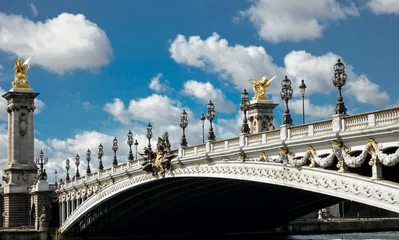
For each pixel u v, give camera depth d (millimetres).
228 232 137250
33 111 187750
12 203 177000
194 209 119062
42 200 167250
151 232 141750
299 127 63312
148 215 129875
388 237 144625
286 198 100375
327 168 60688
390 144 50062
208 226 137500
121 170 119625
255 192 97062
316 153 59938
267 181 69500
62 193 160875
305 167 61688
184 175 92312
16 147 183375
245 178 74875
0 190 182000
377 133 50750
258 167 71562
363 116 53438
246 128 76125
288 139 64562
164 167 97938
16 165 181250
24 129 185125
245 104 77062
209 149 84438
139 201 124062
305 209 112375
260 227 138625
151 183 110312
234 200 106438
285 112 66062
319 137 58188
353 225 173250
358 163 53375
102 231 147375
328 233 168875
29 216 176875
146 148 104875
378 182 51312
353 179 54406
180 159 92125
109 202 133500
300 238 138250
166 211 124000
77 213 143500
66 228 150875
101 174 131625
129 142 126688
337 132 55250
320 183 59188
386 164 50188
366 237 145000
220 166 81500
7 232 155500
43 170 170500
